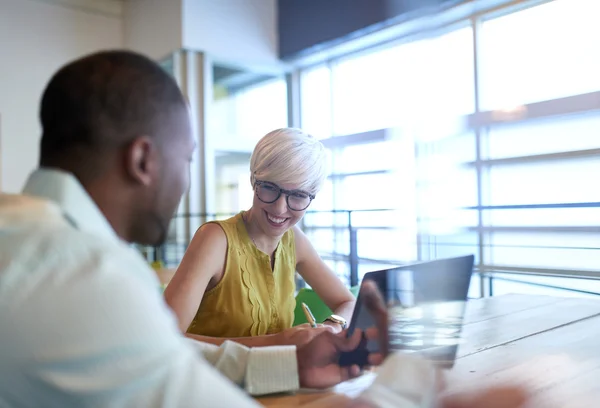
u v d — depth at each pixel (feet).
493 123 9.80
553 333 3.96
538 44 11.33
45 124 1.89
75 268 1.44
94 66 1.87
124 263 1.56
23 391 1.35
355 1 15.48
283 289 4.67
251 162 4.39
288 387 2.81
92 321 1.36
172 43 18.19
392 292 2.90
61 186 1.72
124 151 1.86
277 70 19.70
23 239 1.48
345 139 17.66
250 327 4.32
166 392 1.37
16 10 19.57
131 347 1.36
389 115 15.48
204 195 18.12
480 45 11.02
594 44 10.96
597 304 5.23
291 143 4.18
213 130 18.52
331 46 16.81
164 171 1.97
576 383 2.77
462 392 2.27
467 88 10.36
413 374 2.16
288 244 4.81
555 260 7.25
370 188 16.16
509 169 7.39
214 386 1.44
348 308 4.79
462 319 3.14
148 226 2.02
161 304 1.57
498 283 6.00
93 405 1.33
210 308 4.29
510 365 3.09
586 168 9.18
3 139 19.22
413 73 9.71
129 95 1.85
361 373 2.92
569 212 8.32
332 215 17.84
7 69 19.35
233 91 19.02
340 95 18.53
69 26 20.76
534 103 10.27
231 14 18.49
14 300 1.37
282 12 18.90
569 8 11.25
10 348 1.34
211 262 4.17
